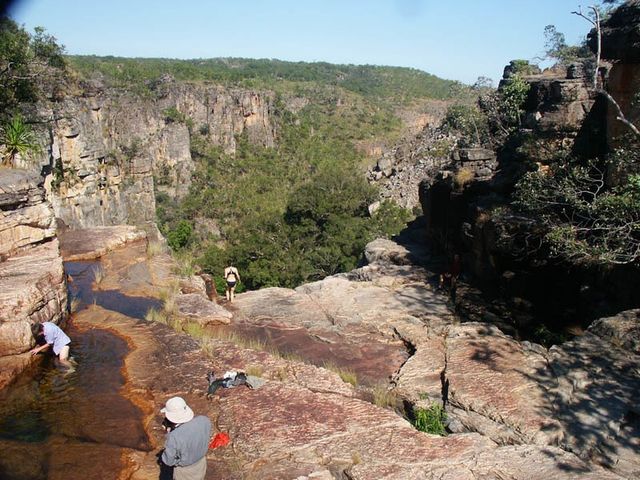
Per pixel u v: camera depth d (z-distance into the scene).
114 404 7.13
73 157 55.75
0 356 8.09
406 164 52.56
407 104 163.00
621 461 6.12
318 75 194.25
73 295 11.61
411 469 5.75
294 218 47.16
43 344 8.69
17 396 7.31
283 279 40.25
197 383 7.67
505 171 15.58
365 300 13.75
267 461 5.89
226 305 13.54
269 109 124.94
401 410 7.94
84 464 5.82
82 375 7.95
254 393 7.39
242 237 47.59
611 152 11.72
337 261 40.69
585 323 11.51
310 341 11.30
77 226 56.34
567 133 13.85
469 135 22.83
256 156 115.44
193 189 99.62
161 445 6.20
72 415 6.84
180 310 11.48
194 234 83.69
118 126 85.56
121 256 14.75
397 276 15.80
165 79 107.38
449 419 7.30
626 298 10.55
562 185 11.47
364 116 146.50
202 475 5.17
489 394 7.54
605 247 9.91
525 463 5.88
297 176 112.00
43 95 35.03
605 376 7.78
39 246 10.62
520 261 12.99
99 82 89.81
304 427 6.55
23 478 5.54
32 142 14.91
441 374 8.70
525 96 20.39
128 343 9.18
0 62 22.20
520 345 9.40
